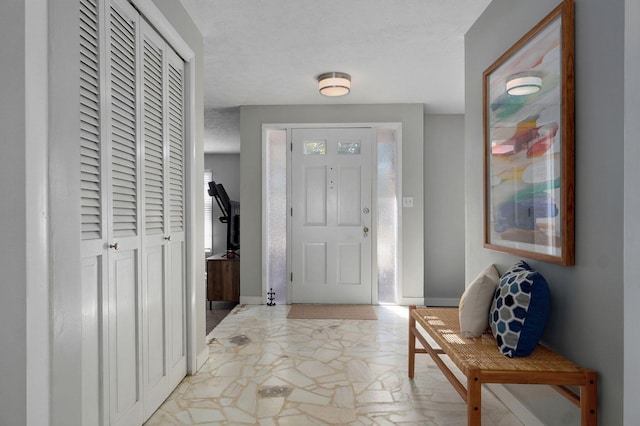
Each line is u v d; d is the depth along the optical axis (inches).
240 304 188.4
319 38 116.8
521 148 79.0
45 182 41.7
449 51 126.3
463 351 70.3
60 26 44.3
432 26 109.7
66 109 45.4
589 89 59.6
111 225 67.7
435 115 203.9
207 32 112.7
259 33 113.3
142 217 79.3
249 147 188.7
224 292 194.5
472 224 108.8
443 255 202.7
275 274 195.5
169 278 92.8
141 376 78.5
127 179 73.7
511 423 81.4
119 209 71.9
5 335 39.6
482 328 78.1
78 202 48.0
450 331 82.5
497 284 78.9
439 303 201.6
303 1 96.9
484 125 97.1
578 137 62.4
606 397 56.7
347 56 130.0
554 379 59.7
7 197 39.4
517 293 68.5
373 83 156.9
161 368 89.3
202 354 112.3
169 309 92.7
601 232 57.2
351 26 109.5
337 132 189.6
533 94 74.4
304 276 191.0
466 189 114.0
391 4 98.2
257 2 97.0
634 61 44.1
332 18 105.0
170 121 95.3
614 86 54.2
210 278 194.7
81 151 59.7
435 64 136.9
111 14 68.3
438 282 202.5
